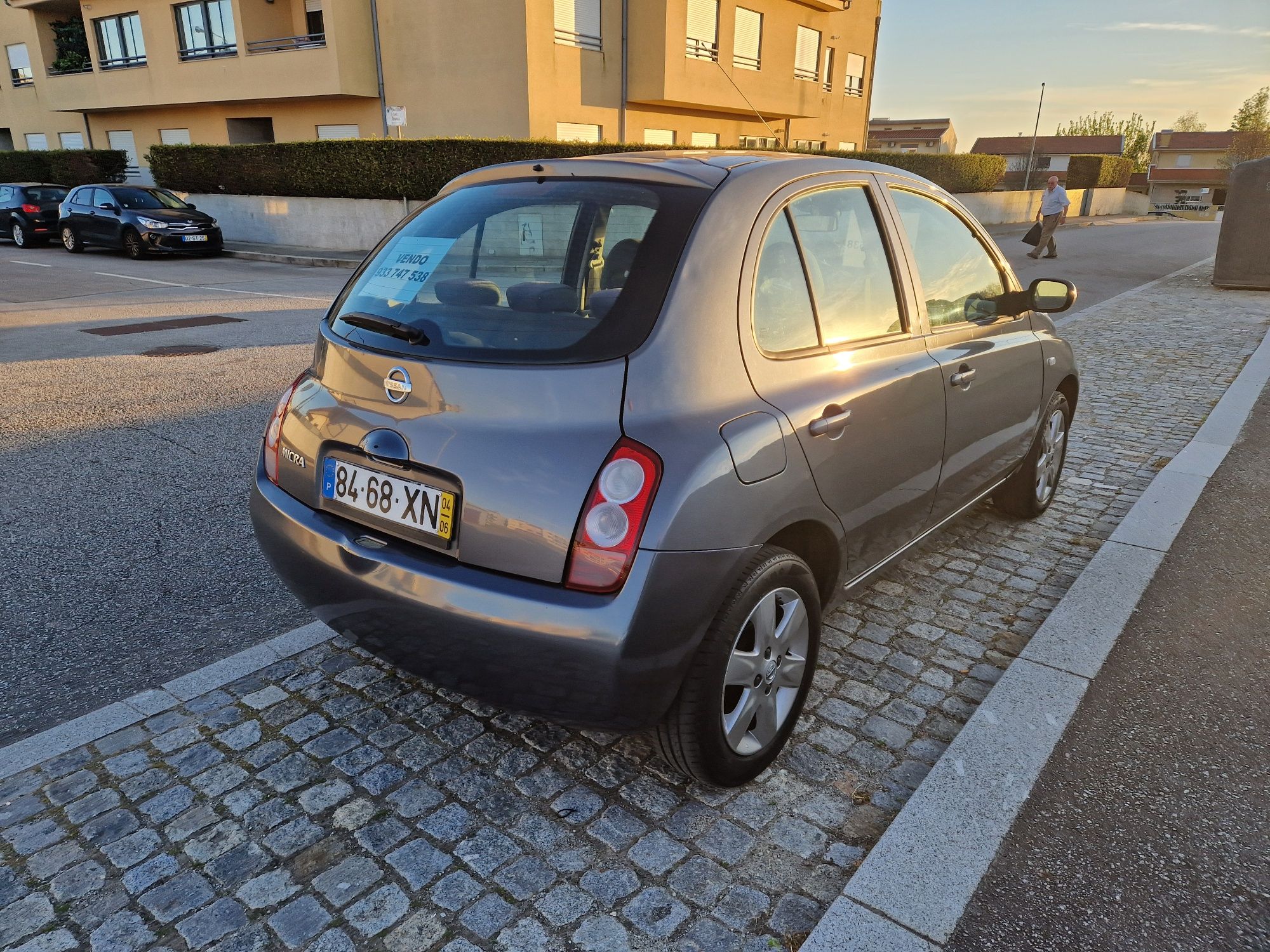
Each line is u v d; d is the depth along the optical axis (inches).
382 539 95.1
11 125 1300.4
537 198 103.1
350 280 115.2
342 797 98.7
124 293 522.0
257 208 845.2
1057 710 114.7
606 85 902.4
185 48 1005.8
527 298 93.3
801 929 82.5
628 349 86.0
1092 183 1734.7
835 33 1191.6
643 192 98.2
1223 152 3580.2
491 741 108.8
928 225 134.0
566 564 82.7
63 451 220.2
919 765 106.1
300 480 105.5
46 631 134.4
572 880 87.7
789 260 102.5
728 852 91.8
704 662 88.4
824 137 1248.8
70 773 101.6
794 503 95.2
